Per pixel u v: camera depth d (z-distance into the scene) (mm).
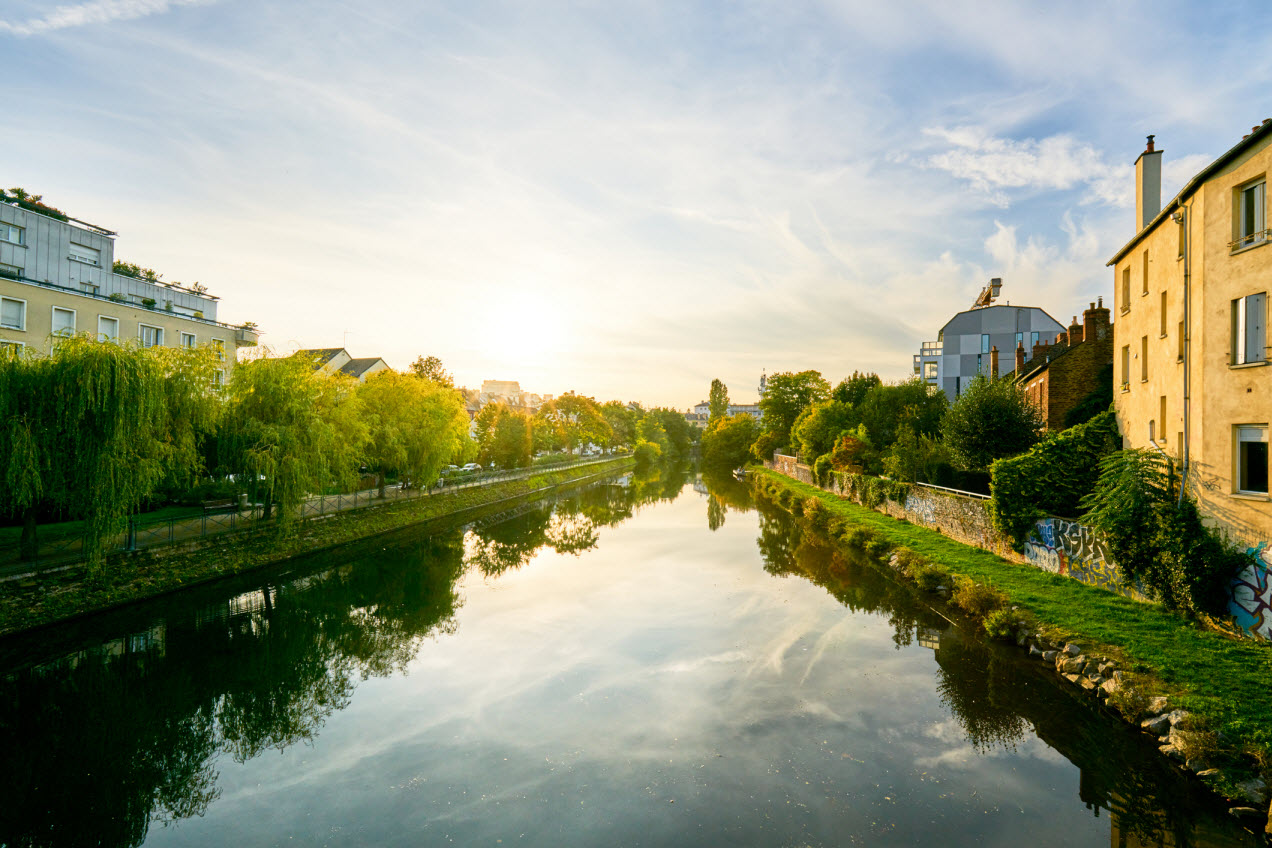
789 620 17203
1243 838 7605
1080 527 16438
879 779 9414
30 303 25688
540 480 57719
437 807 8992
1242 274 12523
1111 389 25406
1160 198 18672
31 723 12141
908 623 16625
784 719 11422
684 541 30406
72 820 9109
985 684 12422
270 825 8711
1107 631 12648
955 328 50750
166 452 17734
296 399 22766
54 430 15625
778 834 8148
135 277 35062
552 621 17734
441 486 42031
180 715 12406
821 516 33188
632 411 115375
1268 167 11953
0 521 21797
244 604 19453
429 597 20438
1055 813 8453
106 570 17641
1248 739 8562
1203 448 13281
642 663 14375
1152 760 9180
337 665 14742
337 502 31391
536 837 8219
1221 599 12211
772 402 73625
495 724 11555
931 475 27672
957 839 7961
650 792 9203
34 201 28844
